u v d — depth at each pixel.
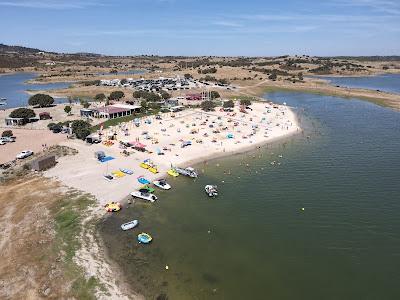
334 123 170.88
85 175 100.75
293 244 68.69
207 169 108.44
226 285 57.34
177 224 75.94
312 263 63.06
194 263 62.78
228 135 142.38
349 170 105.88
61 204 83.25
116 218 77.88
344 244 68.62
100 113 174.88
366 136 145.38
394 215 78.62
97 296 54.03
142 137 140.50
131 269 60.69
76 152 120.75
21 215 78.19
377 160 114.56
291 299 54.78
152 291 55.53
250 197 88.81
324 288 57.03
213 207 83.69
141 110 188.75
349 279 59.06
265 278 59.25
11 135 139.25
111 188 92.56
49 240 68.62
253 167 109.94
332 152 123.81
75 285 56.25
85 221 76.00
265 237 71.19
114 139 136.75
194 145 131.25
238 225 75.62
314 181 98.06
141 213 80.50
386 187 92.94
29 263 61.66
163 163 112.19
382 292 56.16
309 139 141.75
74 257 63.31
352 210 81.25
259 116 184.12
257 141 138.12
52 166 107.31
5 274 58.94
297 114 193.75
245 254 65.62
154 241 69.25
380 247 67.38
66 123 153.00
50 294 54.44
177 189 93.56
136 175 101.50
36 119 172.88
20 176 100.06
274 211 81.62
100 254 64.56
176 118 175.12
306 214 79.88
